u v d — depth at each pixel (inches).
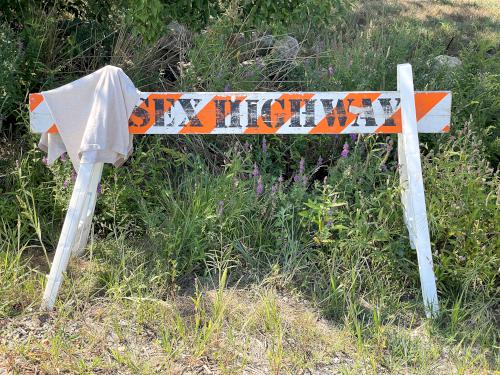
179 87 220.4
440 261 168.1
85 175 154.3
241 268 171.3
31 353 134.7
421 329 151.6
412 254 172.6
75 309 151.1
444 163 179.3
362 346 141.5
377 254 165.6
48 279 151.1
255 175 184.9
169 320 148.4
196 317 144.9
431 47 269.6
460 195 174.2
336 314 155.5
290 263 166.7
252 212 183.5
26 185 188.9
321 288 163.5
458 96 223.8
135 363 134.0
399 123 165.9
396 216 174.6
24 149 202.1
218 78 216.1
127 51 233.8
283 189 189.3
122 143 157.4
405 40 253.6
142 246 175.8
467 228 168.7
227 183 182.1
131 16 202.7
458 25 404.2
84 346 138.7
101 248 173.6
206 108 164.4
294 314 154.6
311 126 165.5
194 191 184.1
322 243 172.9
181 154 193.6
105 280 159.3
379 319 149.3
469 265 165.9
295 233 179.6
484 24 414.0
